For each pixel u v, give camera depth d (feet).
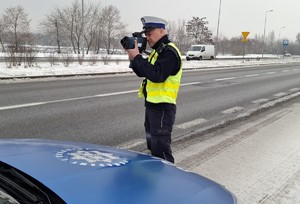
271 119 26.11
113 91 38.47
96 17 182.50
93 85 43.16
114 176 6.13
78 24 176.45
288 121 25.18
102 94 35.86
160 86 11.76
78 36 164.96
